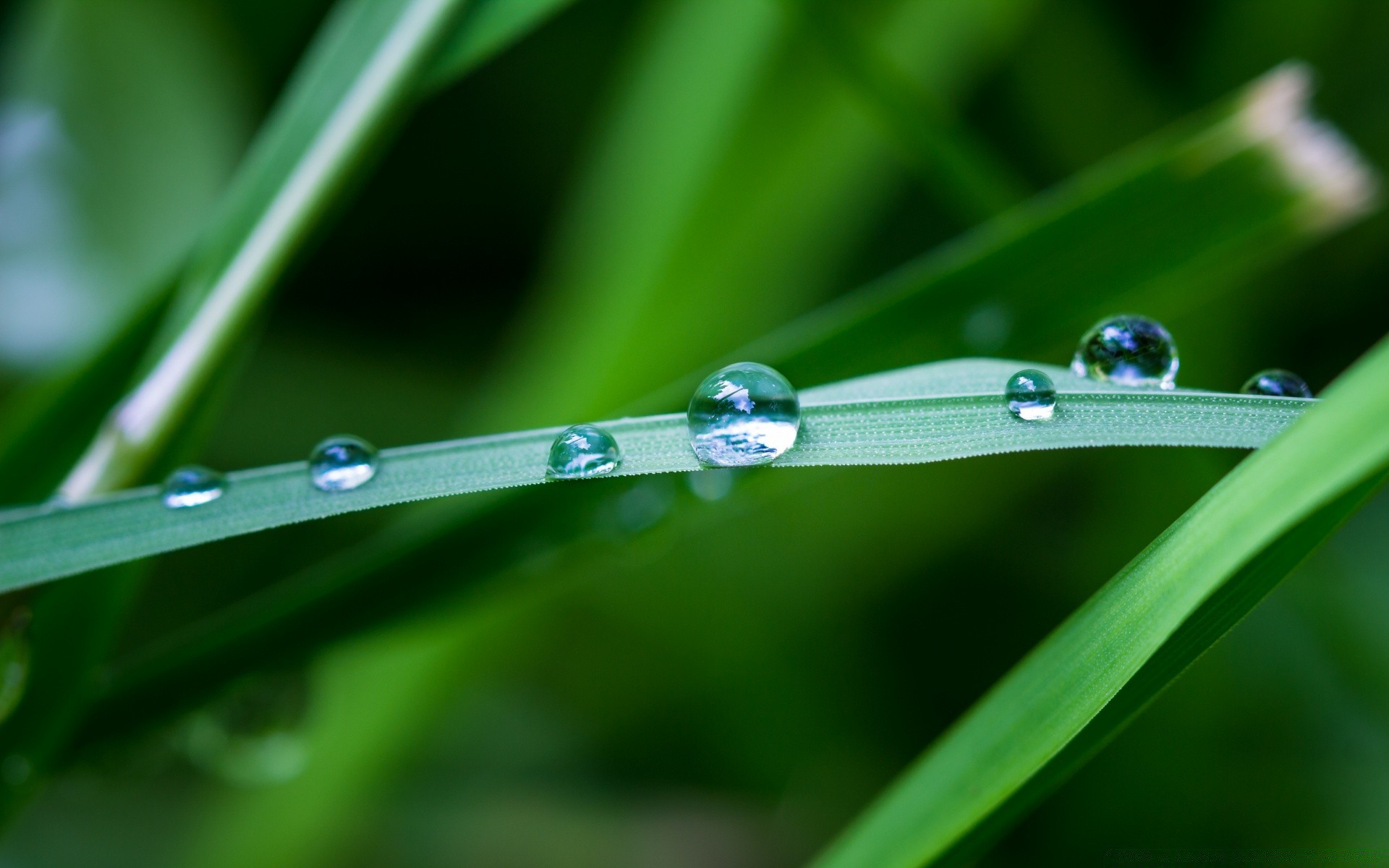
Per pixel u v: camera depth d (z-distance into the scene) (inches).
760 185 6.6
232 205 4.9
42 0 6.7
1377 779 5.8
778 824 7.1
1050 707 4.4
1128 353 4.7
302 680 5.2
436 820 7.0
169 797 6.8
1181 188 5.1
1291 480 4.2
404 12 4.9
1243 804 6.0
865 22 6.6
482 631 6.1
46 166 6.5
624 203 6.7
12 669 4.8
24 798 4.8
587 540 5.0
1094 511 7.2
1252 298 6.9
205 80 6.9
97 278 6.4
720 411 4.5
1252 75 7.3
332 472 4.6
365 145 4.9
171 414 4.8
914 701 7.2
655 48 6.9
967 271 5.0
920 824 4.5
